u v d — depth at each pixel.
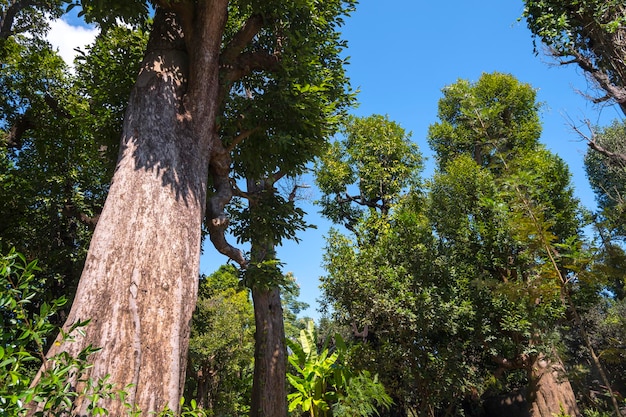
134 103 5.60
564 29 8.21
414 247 12.48
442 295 11.98
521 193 3.95
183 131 5.66
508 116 19.59
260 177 9.38
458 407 13.72
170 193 5.01
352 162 20.73
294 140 7.75
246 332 23.77
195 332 19.75
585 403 12.19
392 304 11.13
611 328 11.27
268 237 8.77
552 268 3.55
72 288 11.98
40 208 12.09
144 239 4.54
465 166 14.48
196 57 6.04
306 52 7.58
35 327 2.34
